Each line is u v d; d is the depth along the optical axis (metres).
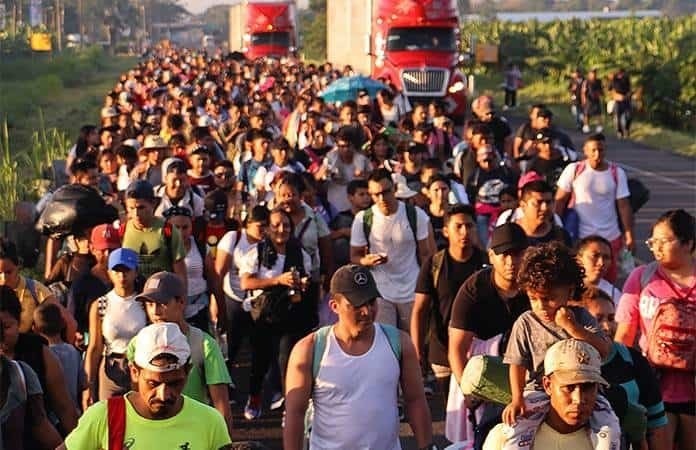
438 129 33.00
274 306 18.28
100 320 15.03
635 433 11.20
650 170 56.34
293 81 70.88
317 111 38.00
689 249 13.55
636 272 13.99
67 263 19.47
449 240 16.52
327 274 20.03
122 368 14.71
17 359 12.70
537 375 11.15
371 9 75.38
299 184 19.62
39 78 114.06
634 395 11.55
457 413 13.90
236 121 39.97
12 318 12.45
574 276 11.22
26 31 64.56
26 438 12.27
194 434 10.45
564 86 111.81
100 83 145.00
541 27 133.75
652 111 85.94
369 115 34.44
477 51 80.62
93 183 24.88
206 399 13.00
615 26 118.62
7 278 15.03
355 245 19.36
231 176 24.19
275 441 18.23
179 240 18.19
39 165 42.31
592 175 22.16
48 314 14.70
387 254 19.20
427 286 16.58
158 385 10.24
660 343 13.43
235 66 83.38
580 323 11.62
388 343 12.19
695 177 53.22
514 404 10.25
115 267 14.79
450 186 22.73
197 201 21.06
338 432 11.96
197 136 28.78
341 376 11.96
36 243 24.50
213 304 22.42
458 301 13.77
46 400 12.88
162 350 10.16
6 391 11.87
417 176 25.48
